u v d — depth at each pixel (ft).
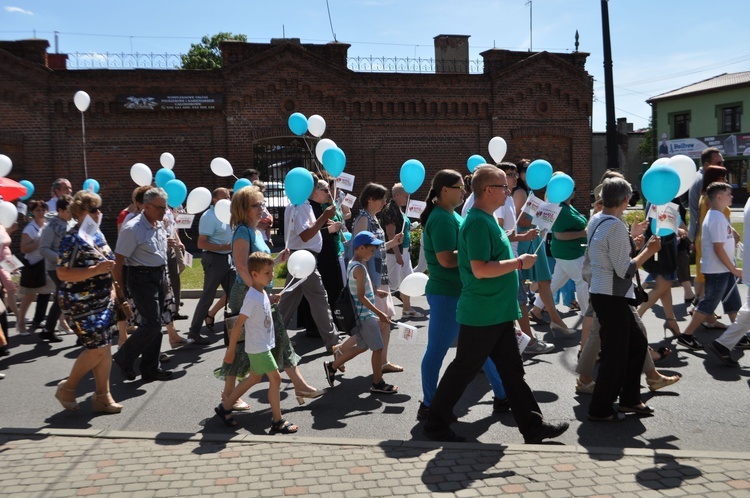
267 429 16.60
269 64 66.08
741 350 22.67
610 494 11.91
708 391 18.66
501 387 17.42
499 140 28.60
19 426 17.07
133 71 63.52
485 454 13.93
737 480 12.35
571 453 13.85
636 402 16.76
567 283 29.35
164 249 21.68
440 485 12.45
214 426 16.93
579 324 27.63
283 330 17.71
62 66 69.51
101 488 12.62
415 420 17.08
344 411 17.89
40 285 28.60
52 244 26.35
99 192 63.93
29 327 30.04
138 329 20.92
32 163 62.59
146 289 20.85
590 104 73.92
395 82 69.05
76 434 15.55
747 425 16.08
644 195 17.39
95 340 17.48
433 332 16.48
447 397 14.93
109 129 63.77
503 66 71.51
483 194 14.38
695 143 144.56
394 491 12.25
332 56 67.72
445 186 16.08
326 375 19.90
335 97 67.77
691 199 27.71
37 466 13.74
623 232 15.71
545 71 72.38
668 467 13.01
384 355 21.62
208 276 25.86
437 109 70.23
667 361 21.80
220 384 20.72
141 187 22.66
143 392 19.99
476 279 14.46
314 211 26.23
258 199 17.88
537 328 27.20
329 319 24.12
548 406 17.79
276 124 66.80
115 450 14.61
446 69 77.46
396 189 30.09
